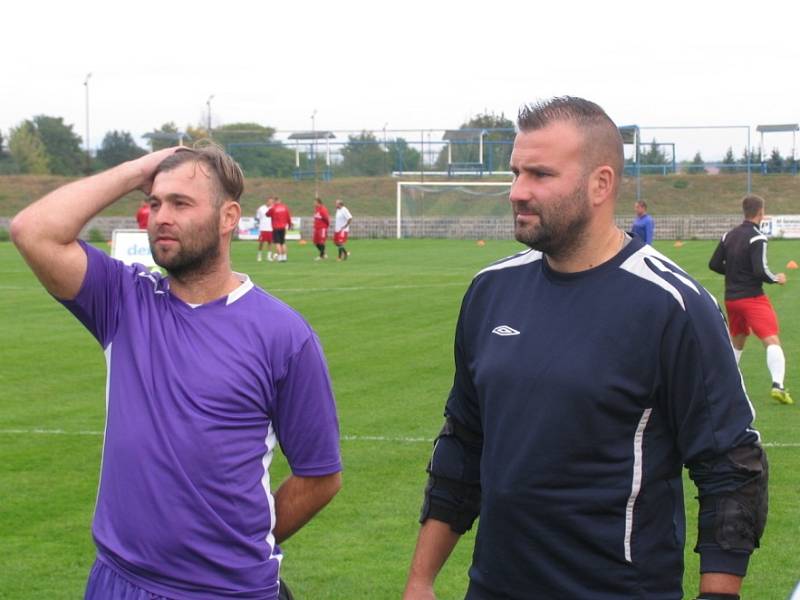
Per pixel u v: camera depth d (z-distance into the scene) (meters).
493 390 3.62
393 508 8.24
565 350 3.50
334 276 30.28
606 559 3.48
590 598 3.49
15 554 7.24
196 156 3.91
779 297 24.78
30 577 6.81
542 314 3.59
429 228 59.81
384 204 66.19
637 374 3.46
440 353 16.17
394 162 70.12
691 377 3.46
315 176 67.56
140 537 3.75
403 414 11.71
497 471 3.59
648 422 3.50
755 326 12.91
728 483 3.45
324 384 4.04
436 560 3.96
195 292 3.93
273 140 70.50
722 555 3.43
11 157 74.12
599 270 3.57
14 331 18.80
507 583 3.60
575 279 3.59
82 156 77.25
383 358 15.72
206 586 3.76
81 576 6.84
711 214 59.94
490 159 67.00
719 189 62.41
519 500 3.53
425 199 63.12
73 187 3.94
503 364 3.60
